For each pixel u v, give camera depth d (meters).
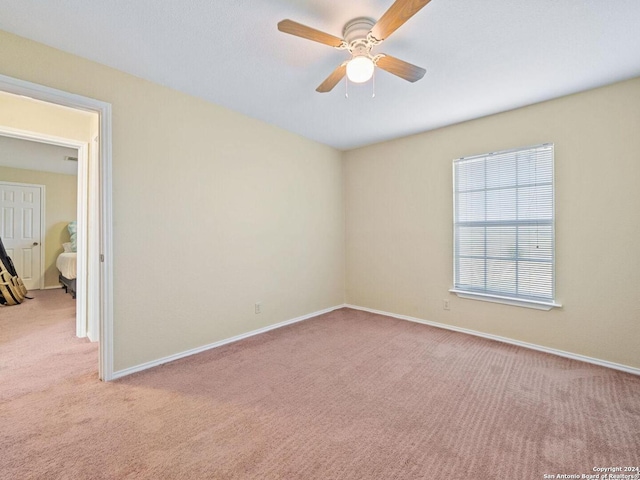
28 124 2.72
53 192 5.84
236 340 3.08
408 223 3.78
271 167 3.43
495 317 3.11
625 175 2.40
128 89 2.32
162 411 1.85
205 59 2.14
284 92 2.64
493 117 3.08
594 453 1.50
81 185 3.12
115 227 2.27
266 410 1.87
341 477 1.36
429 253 3.60
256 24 1.78
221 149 2.95
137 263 2.39
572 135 2.63
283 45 1.98
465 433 1.66
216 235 2.92
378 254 4.10
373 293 4.17
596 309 2.54
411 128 3.49
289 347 2.91
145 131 2.42
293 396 2.03
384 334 3.28
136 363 2.39
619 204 2.44
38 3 1.59
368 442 1.59
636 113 2.35
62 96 2.02
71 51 2.03
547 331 2.79
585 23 1.73
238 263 3.12
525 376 2.31
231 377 2.30
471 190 3.25
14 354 2.70
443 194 3.46
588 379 2.27
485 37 1.87
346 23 1.77
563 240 2.70
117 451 1.51
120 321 2.30
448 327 3.45
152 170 2.47
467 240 3.30
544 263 2.80
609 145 2.47
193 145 2.73
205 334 2.84
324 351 2.81
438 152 3.50
